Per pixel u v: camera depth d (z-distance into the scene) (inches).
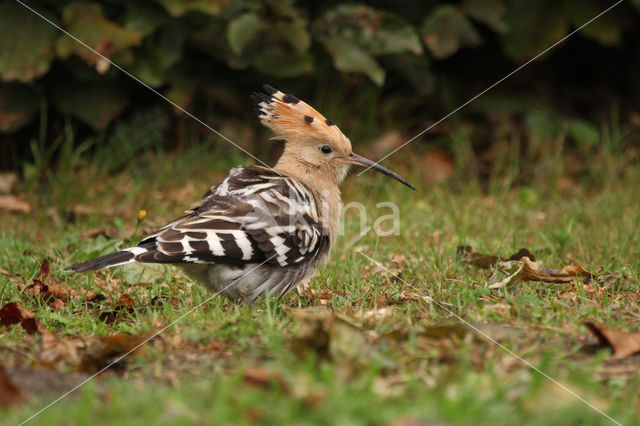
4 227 437.7
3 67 472.1
